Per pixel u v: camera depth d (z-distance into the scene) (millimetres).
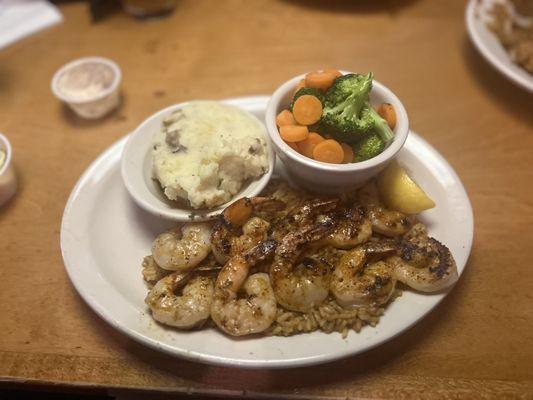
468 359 287
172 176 303
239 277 276
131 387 280
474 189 365
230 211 294
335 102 310
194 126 324
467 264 326
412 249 289
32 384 285
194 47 470
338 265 288
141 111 423
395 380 280
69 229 322
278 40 474
